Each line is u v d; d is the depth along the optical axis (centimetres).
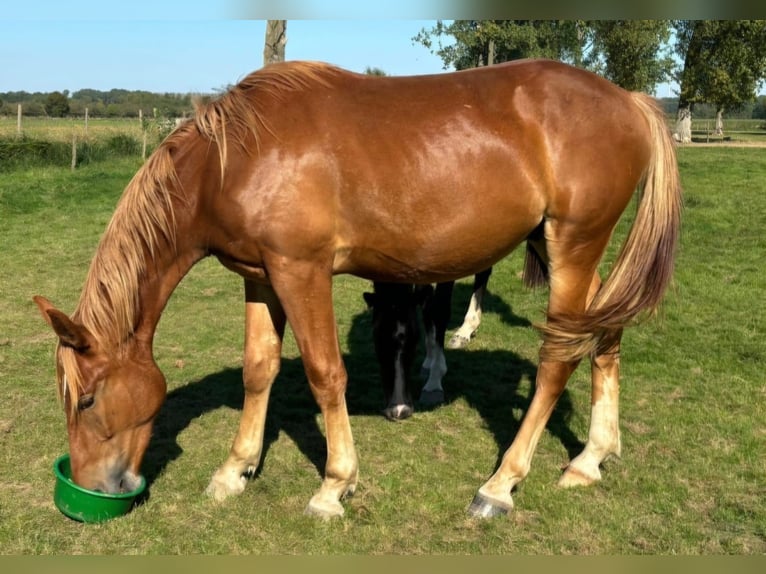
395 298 376
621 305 289
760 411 404
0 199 1114
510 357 522
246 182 263
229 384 452
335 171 265
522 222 284
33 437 359
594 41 2545
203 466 336
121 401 270
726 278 729
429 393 430
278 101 272
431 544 269
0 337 534
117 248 269
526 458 297
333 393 281
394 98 277
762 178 1329
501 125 275
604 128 280
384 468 337
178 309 642
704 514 293
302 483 319
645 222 295
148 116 2148
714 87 2747
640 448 358
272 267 269
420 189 269
